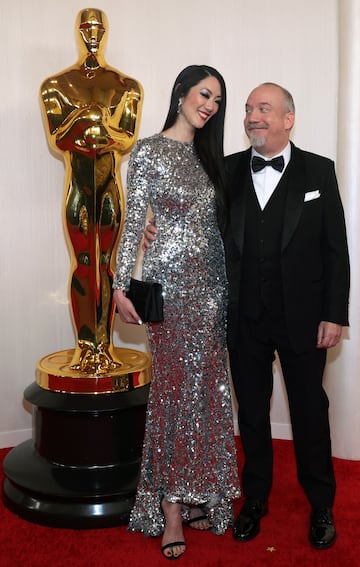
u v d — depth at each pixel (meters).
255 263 2.37
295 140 3.39
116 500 2.60
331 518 2.49
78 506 2.58
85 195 2.73
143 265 2.40
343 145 3.10
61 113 2.64
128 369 2.80
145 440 2.51
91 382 2.70
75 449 2.71
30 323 3.49
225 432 2.46
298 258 2.32
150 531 2.49
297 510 2.72
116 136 2.66
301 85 3.35
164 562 2.34
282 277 2.31
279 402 3.60
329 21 3.27
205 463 2.44
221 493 2.49
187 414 2.39
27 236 3.43
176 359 2.38
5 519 2.66
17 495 2.70
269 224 2.34
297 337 2.34
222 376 2.45
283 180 2.35
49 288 3.50
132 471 2.71
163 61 3.44
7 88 3.30
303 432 2.46
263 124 2.29
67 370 2.80
